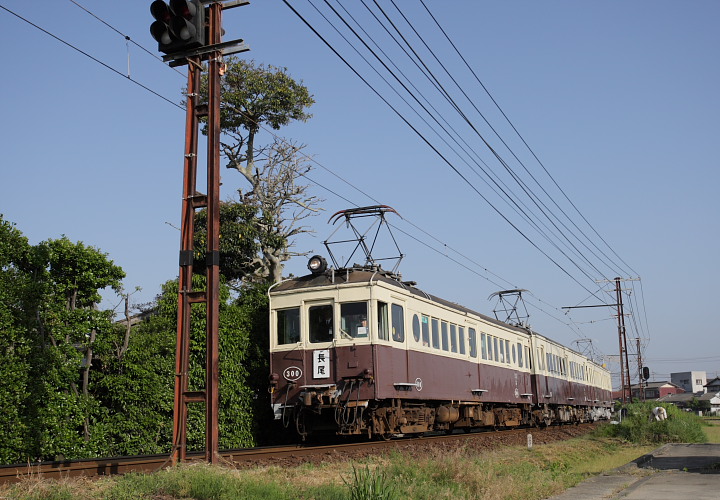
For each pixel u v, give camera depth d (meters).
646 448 22.27
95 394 15.55
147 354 15.91
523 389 27.44
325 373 16.66
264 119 29.58
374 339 16.42
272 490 9.19
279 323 17.53
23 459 13.19
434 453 13.97
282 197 28.94
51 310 14.41
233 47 11.67
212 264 11.41
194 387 16.91
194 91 11.91
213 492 8.77
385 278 17.53
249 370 18.61
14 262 14.34
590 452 20.36
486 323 24.05
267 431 18.97
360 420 16.48
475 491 10.90
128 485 8.81
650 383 124.06
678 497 10.59
